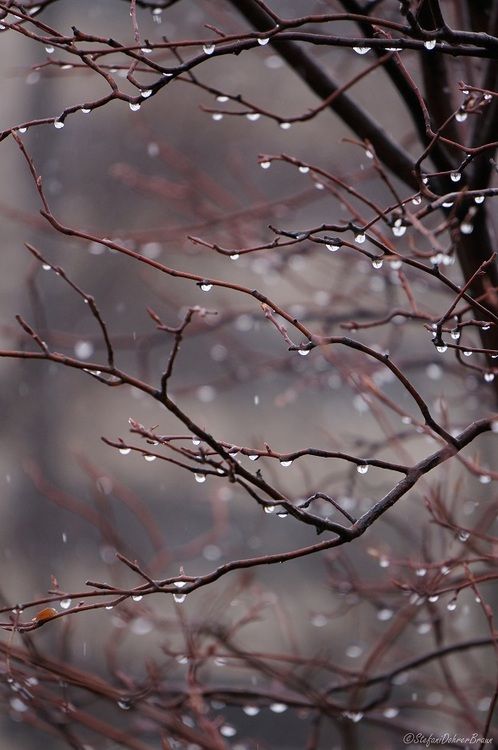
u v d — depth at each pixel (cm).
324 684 814
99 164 1514
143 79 1052
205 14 923
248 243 682
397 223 359
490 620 407
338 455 318
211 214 736
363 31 425
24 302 1523
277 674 523
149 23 1328
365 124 471
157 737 631
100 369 304
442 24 335
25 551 1372
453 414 991
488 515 514
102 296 1488
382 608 570
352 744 526
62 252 1524
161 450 1455
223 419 1417
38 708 496
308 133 1309
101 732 503
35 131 1558
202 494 1443
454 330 348
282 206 698
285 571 1287
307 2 1028
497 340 449
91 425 1500
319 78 471
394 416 1212
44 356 303
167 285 1412
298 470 1357
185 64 323
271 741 1234
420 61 441
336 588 596
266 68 1298
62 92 1584
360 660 980
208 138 1348
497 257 451
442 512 468
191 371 1439
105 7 1374
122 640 899
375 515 310
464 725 644
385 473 1048
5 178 1565
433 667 916
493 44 332
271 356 889
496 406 500
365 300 782
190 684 495
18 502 1459
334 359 524
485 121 424
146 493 1458
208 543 730
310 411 1391
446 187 441
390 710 552
